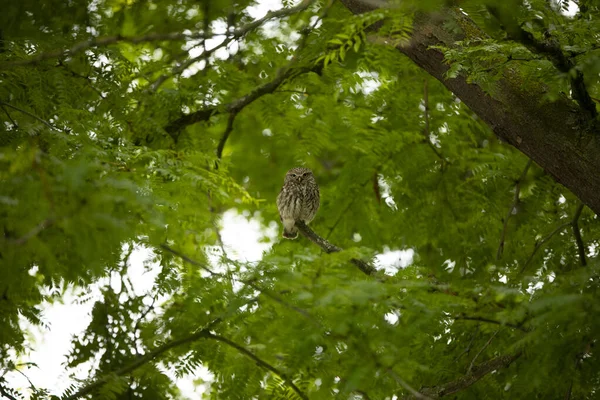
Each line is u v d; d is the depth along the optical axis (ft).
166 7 44.78
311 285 27.02
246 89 49.32
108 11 43.88
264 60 47.93
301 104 48.29
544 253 40.70
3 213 23.79
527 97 30.32
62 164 23.13
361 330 27.45
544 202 43.60
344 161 55.31
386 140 46.85
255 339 32.32
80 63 37.96
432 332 31.81
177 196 32.12
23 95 35.35
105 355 37.06
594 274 27.48
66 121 32.32
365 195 49.85
